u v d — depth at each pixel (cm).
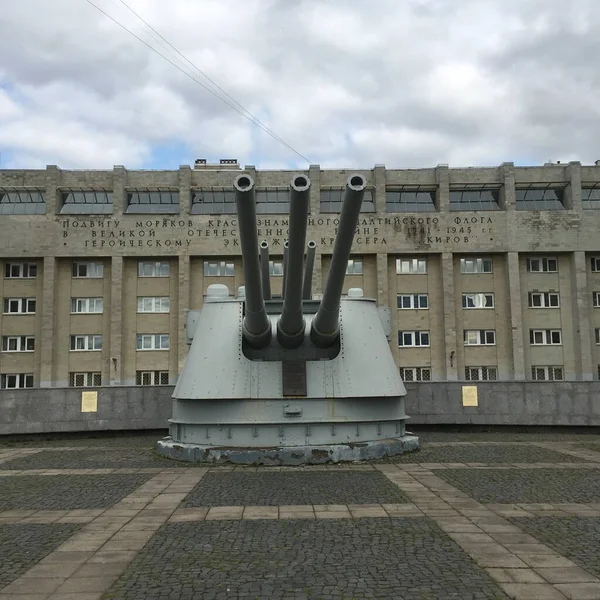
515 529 632
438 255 3662
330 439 1107
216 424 1112
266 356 1181
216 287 1291
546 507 732
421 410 1664
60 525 666
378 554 550
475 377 3647
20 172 3609
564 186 3722
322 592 461
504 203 3647
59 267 3628
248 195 796
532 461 1090
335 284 996
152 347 3609
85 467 1072
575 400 1645
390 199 3709
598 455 1166
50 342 3528
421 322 3647
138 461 1127
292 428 1105
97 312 3622
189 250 3538
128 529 645
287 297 1011
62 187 3603
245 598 450
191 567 520
